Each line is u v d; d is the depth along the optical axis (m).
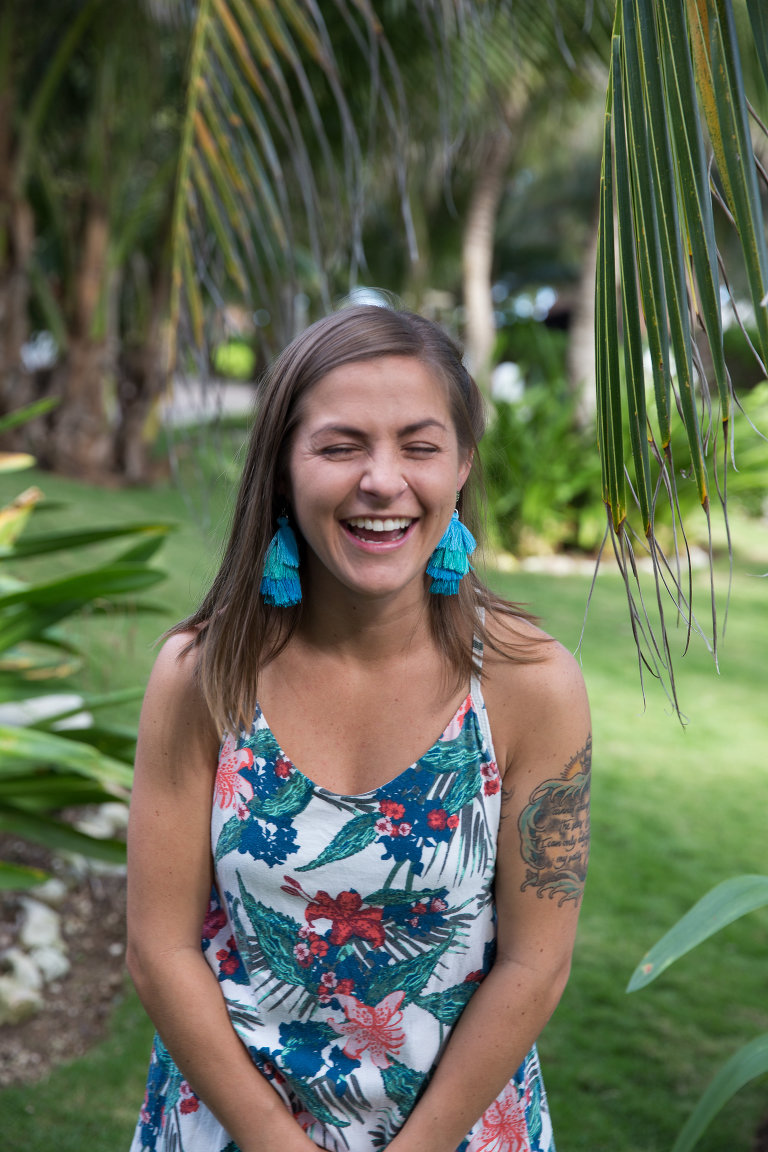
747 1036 2.50
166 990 1.06
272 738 1.02
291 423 0.99
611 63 0.89
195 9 2.23
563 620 6.68
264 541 1.03
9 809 2.58
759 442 8.68
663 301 0.84
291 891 1.03
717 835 3.77
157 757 1.05
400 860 1.01
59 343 9.81
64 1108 2.11
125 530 2.71
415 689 1.03
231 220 2.07
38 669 3.03
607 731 4.87
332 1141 1.10
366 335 0.97
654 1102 2.23
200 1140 1.11
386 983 1.05
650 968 1.29
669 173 0.84
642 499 0.86
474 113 5.07
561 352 11.40
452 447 0.99
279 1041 1.08
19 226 8.92
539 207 20.95
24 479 8.85
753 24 0.84
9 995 2.39
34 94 8.53
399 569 0.97
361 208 1.83
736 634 6.82
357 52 4.39
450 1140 1.06
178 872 1.07
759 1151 2.07
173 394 2.16
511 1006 1.06
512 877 1.06
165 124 9.12
